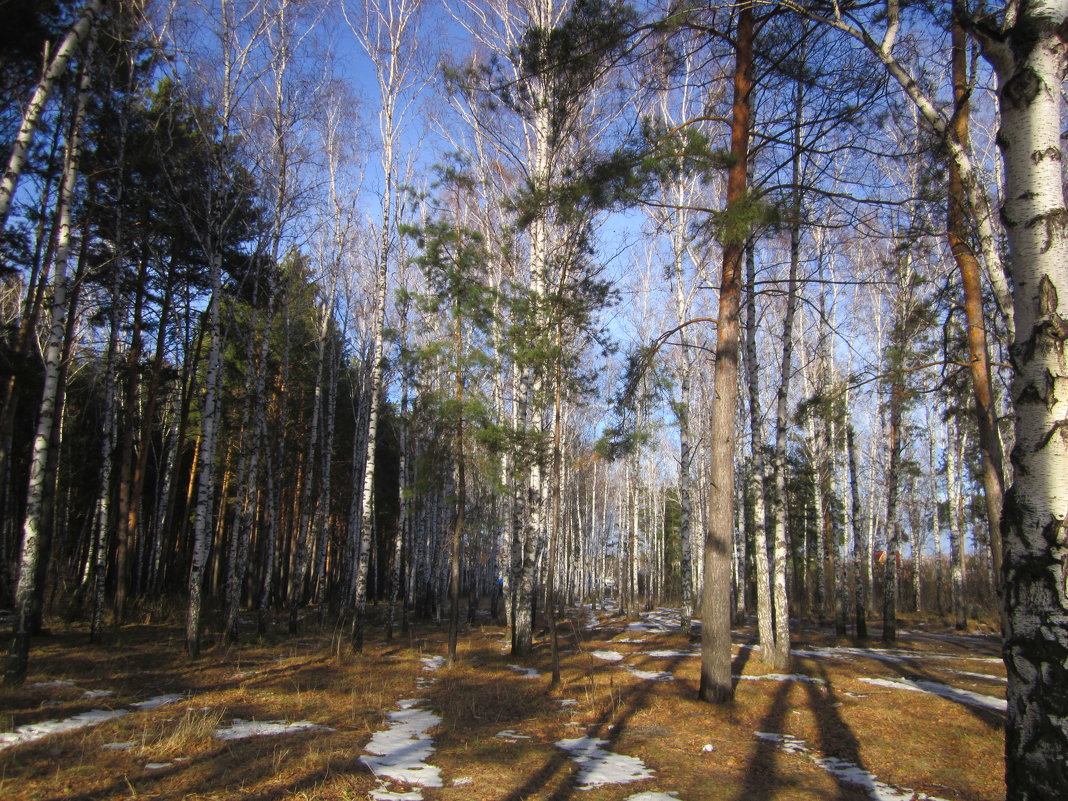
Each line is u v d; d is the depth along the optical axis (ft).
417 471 48.73
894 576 62.34
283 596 97.86
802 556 110.11
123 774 19.17
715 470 32.96
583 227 42.50
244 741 23.58
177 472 77.05
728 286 33.78
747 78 33.45
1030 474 10.11
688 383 67.36
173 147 46.98
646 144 31.76
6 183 23.52
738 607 86.28
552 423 57.62
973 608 99.60
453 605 44.68
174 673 36.24
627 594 114.93
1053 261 10.36
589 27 29.53
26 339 43.55
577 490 130.21
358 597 49.03
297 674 38.06
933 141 27.96
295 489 103.91
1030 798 9.35
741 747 24.99
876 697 33.17
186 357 71.20
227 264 62.13
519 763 22.61
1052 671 9.39
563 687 36.11
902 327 48.80
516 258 53.47
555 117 43.29
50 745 21.45
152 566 80.89
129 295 60.13
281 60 52.80
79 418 82.12
